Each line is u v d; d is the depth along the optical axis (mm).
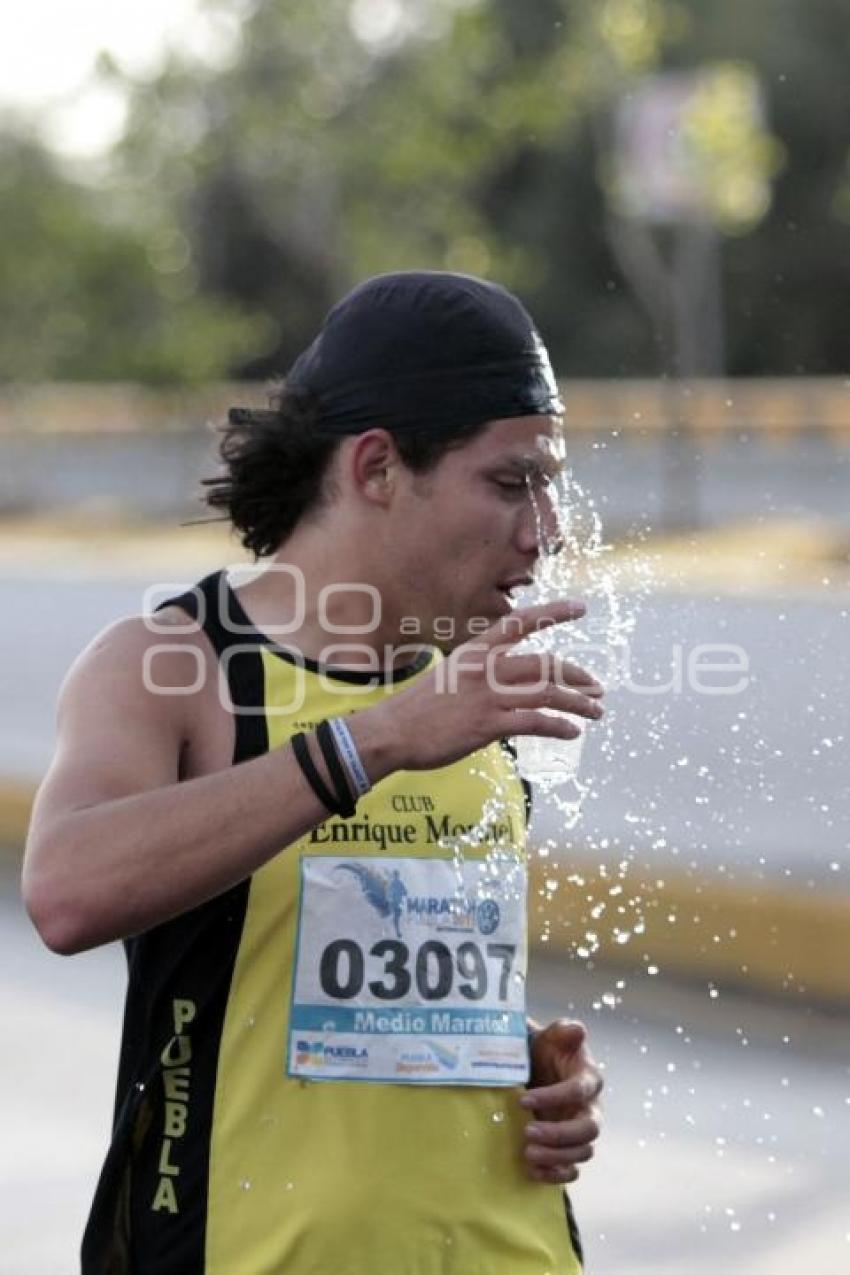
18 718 27688
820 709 15070
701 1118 15219
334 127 44938
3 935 22625
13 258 47312
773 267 63469
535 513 6266
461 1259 6191
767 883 18109
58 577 26891
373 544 6273
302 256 48031
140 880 5699
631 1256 12555
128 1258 6156
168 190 48000
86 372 47812
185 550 29625
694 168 37594
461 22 44125
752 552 19234
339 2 44438
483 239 47062
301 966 6113
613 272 67375
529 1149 6398
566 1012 18234
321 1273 6023
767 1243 12688
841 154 64312
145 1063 6141
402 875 6238
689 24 62125
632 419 23125
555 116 44438
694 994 18531
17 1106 15906
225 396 40031
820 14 64688
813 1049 17031
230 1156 6047
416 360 6195
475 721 5734
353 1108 6102
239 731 6164
